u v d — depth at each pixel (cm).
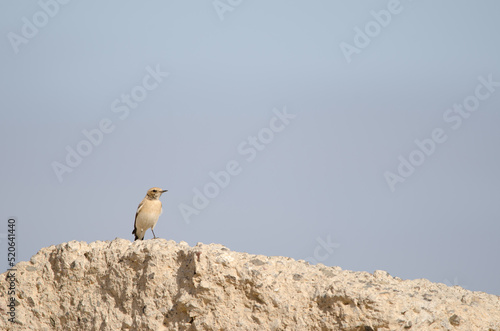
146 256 1709
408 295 1575
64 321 1739
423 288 1677
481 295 1703
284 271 1645
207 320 1602
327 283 1609
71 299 1750
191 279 1642
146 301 1666
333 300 1560
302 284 1616
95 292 1741
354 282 1603
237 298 1616
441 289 1692
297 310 1580
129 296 1695
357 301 1537
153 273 1678
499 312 1616
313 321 1565
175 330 1628
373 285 1594
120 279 1717
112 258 1741
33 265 1802
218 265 1627
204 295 1612
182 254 1691
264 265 1645
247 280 1612
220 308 1609
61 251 1781
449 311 1569
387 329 1502
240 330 1584
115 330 1675
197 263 1631
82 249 1783
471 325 1555
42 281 1780
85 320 1717
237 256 1670
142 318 1655
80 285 1755
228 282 1620
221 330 1596
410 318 1520
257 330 1577
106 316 1698
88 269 1752
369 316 1519
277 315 1584
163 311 1650
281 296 1595
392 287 1609
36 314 1753
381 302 1527
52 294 1764
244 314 1602
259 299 1603
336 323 1545
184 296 1625
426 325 1532
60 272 1772
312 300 1587
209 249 1681
